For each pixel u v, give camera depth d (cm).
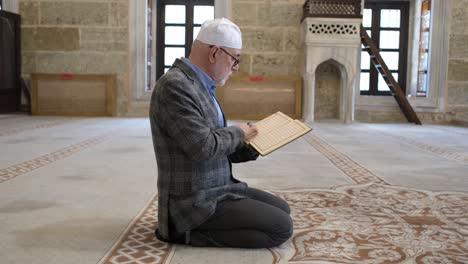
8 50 1309
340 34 1198
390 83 1291
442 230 339
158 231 308
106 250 288
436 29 1321
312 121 1250
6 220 347
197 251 288
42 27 1336
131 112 1349
